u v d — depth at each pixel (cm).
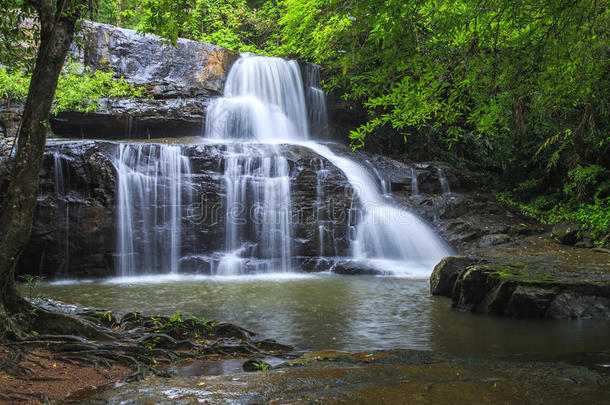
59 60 571
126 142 1543
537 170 2095
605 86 625
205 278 1377
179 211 1514
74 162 1420
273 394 418
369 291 1121
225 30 2586
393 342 695
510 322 805
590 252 1204
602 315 813
